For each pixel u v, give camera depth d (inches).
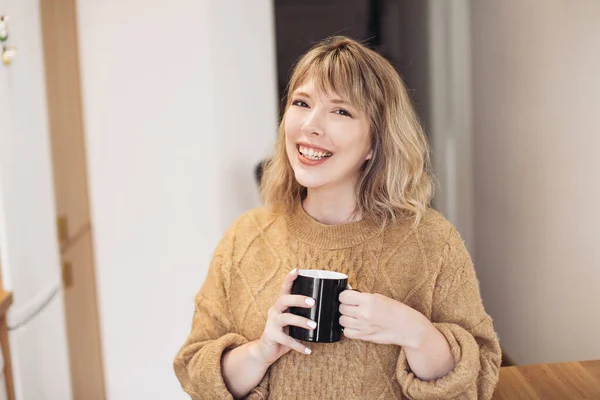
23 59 73.4
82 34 99.0
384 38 191.5
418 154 42.4
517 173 106.3
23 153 72.6
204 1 98.8
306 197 45.6
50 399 79.4
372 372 40.2
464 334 39.7
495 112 116.6
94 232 104.0
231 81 104.4
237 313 43.6
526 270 103.4
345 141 39.8
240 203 106.9
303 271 38.6
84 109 100.9
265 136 107.7
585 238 82.0
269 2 106.5
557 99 88.8
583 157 81.2
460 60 137.3
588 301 81.8
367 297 36.6
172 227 103.7
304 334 36.9
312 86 40.1
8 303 66.1
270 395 41.4
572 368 51.3
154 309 105.9
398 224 42.6
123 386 108.0
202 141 101.8
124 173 102.4
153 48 99.7
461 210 139.3
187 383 44.1
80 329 97.7
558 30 87.6
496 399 47.0
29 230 73.8
